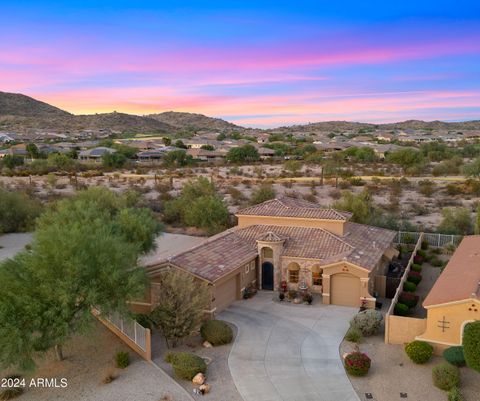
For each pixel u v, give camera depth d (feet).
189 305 81.76
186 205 192.54
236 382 72.43
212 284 95.20
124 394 69.10
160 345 85.30
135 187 288.92
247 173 377.09
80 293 73.77
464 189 262.26
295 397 68.23
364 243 117.08
